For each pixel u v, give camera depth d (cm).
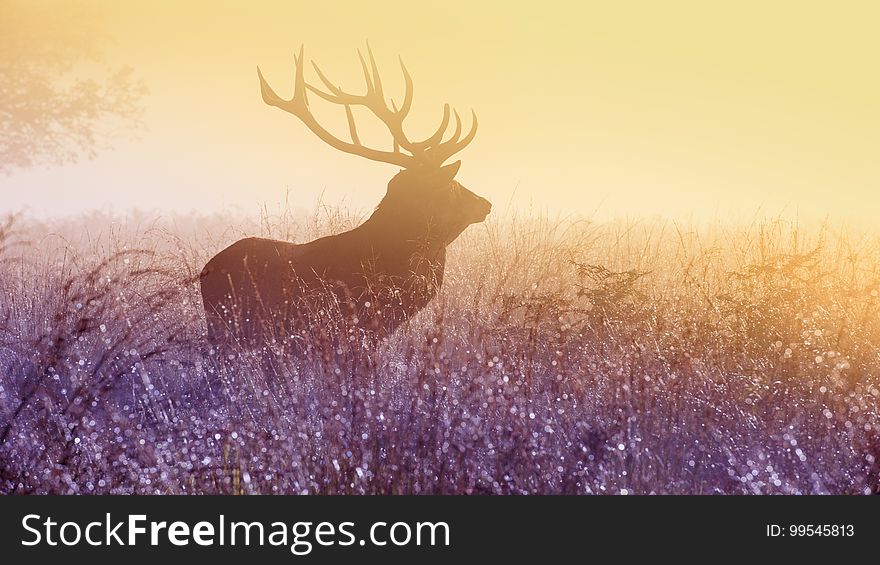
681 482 2023
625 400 2181
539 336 2641
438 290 3144
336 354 2473
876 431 2138
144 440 2117
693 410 2202
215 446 2148
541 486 2012
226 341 2892
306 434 2117
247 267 3030
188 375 2678
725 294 3095
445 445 2042
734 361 2577
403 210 3038
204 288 3114
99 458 2072
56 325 2652
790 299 2966
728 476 2038
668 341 2591
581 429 2119
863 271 3478
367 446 2069
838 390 2375
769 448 2106
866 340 2738
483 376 2228
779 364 2517
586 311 2830
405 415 2164
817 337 2689
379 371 2381
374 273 2992
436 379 2252
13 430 2198
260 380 2472
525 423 2119
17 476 2058
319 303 2922
